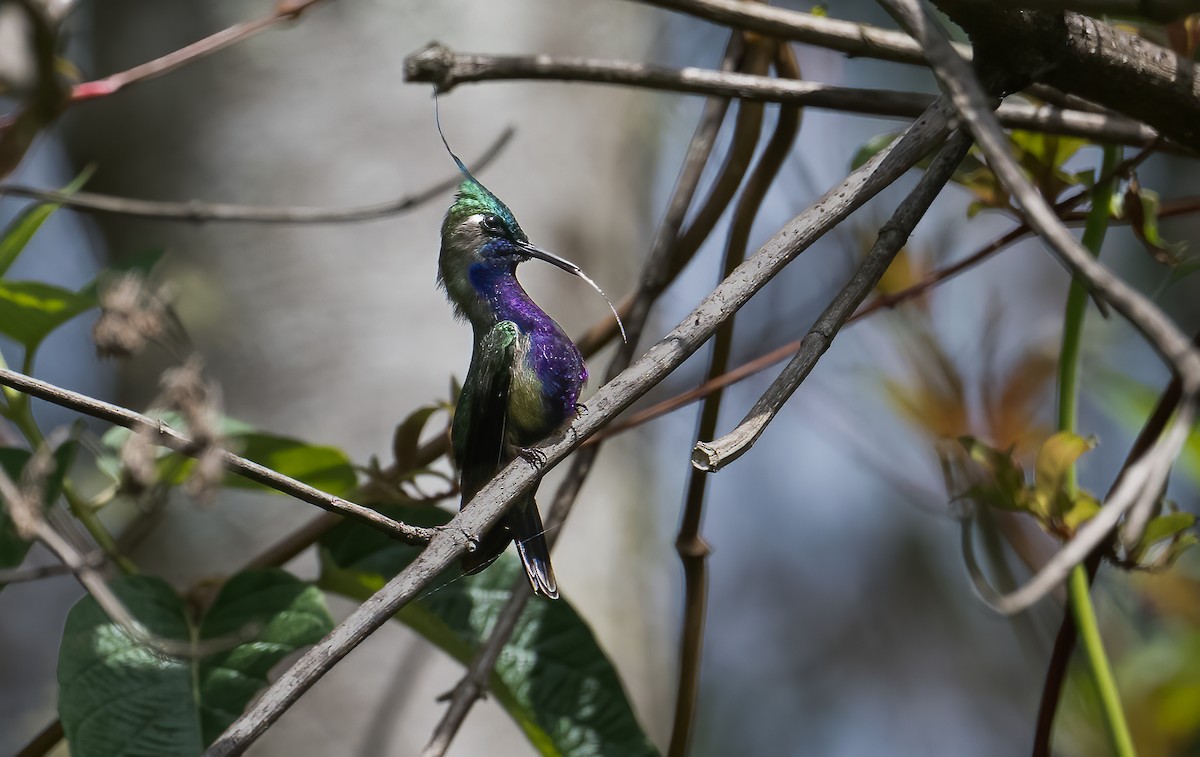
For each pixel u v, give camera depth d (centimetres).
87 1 1215
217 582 597
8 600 1970
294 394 1003
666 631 1191
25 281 599
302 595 584
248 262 1040
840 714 2138
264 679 555
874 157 428
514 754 921
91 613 556
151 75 718
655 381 410
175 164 1093
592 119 1235
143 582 580
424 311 1034
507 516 556
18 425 606
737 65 692
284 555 641
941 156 437
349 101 1098
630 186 1292
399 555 638
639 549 1172
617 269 1217
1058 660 590
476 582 634
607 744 605
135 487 535
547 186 1146
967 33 467
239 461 404
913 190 434
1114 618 918
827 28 603
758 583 2242
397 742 887
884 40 598
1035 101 693
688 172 685
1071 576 580
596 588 1080
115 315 505
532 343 629
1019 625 797
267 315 1026
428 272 1048
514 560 641
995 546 726
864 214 1080
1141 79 487
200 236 1057
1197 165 1641
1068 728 863
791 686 2166
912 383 877
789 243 419
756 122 674
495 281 648
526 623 626
